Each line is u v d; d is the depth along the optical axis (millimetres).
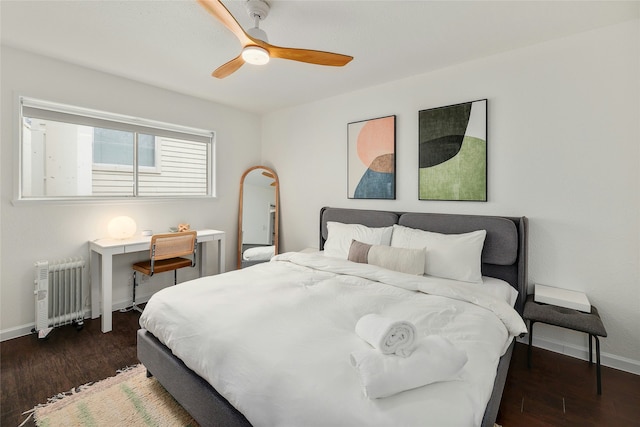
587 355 2170
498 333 1501
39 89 2512
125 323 2787
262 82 3092
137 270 3002
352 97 3369
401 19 1956
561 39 2193
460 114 2627
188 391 1446
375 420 884
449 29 2078
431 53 2438
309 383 1031
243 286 1982
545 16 1921
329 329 1400
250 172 4148
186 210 3604
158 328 1670
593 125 2104
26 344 2365
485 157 2521
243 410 1115
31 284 2547
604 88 2059
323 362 1133
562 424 1578
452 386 1029
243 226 4102
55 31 2137
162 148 3656
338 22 1990
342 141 3482
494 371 1237
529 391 1840
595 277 2133
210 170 3938
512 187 2430
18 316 2498
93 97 2799
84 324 2750
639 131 1967
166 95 3318
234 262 4105
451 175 2693
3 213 2412
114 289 3082
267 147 4289
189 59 2568
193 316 1562
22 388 1831
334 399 962
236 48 2369
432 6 1818
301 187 3928
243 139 4145
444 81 2727
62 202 2689
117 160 3371
